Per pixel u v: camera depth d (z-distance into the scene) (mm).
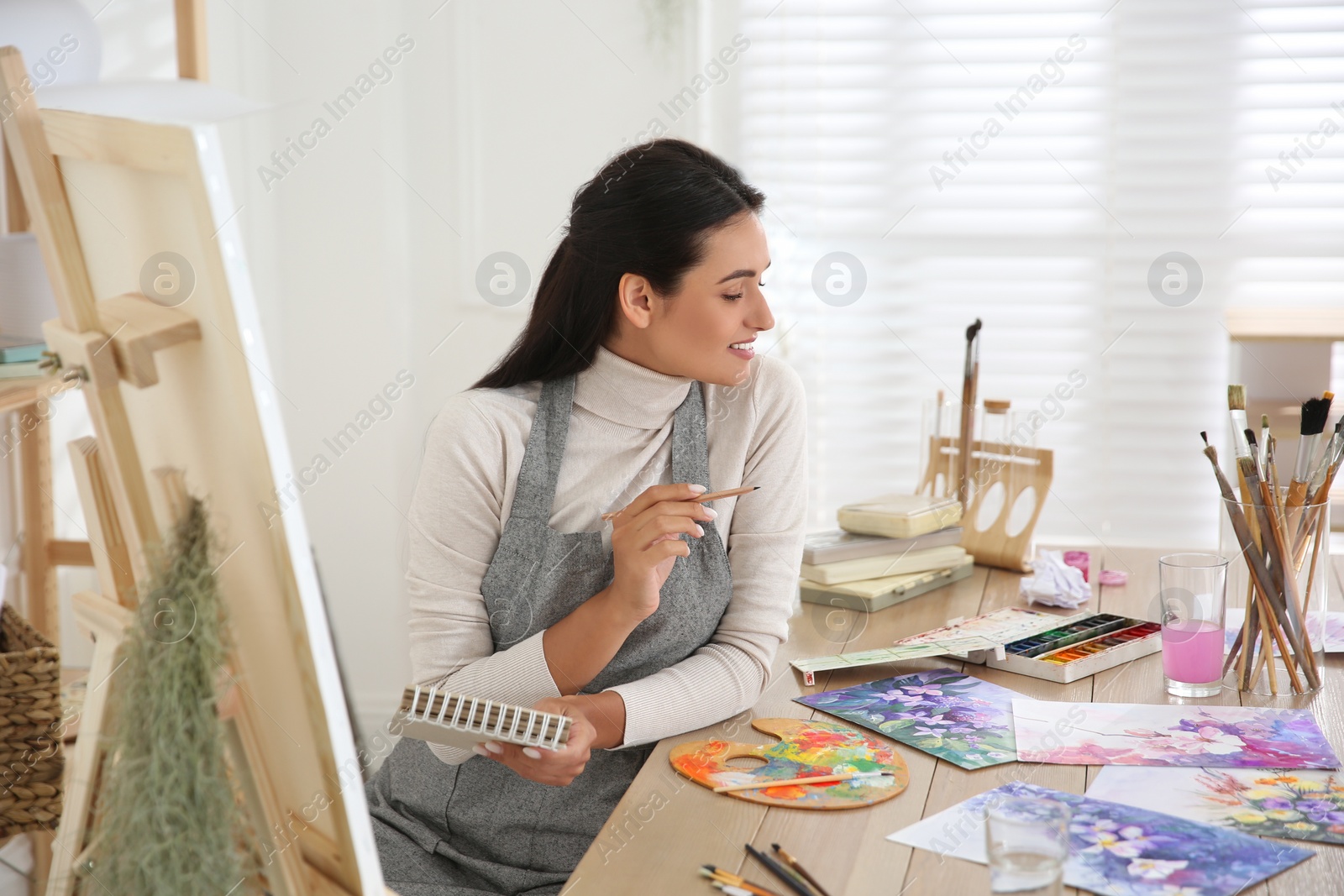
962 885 862
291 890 701
